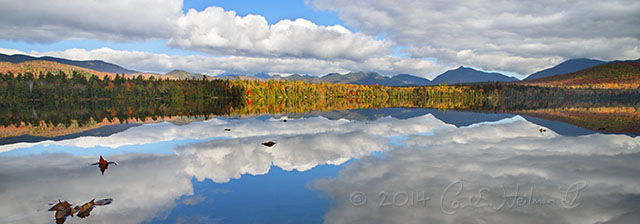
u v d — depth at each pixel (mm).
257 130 26531
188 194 10234
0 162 14969
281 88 180125
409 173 12422
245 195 10047
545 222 7953
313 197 9781
